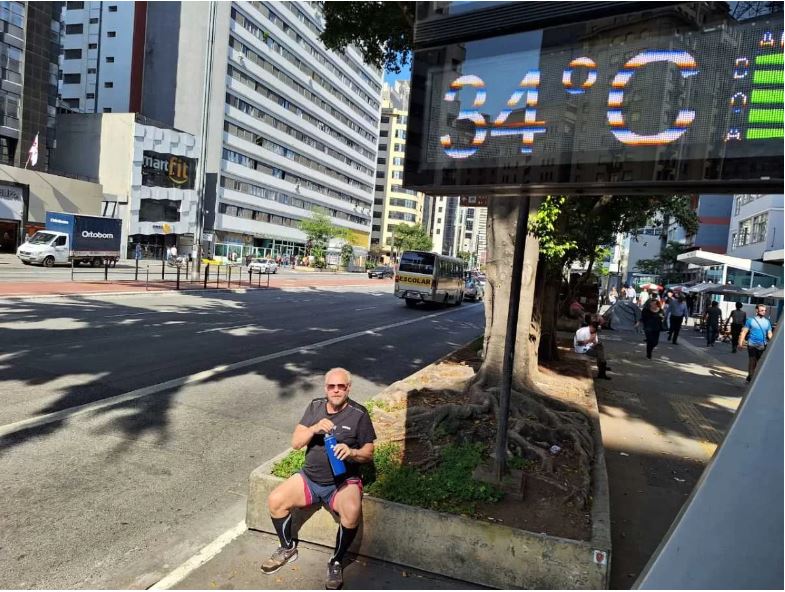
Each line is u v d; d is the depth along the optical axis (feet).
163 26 208.13
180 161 177.17
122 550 12.33
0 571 11.20
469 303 126.11
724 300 103.50
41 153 145.48
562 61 10.02
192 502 14.87
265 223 237.45
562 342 54.54
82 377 25.84
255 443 19.62
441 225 499.92
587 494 14.38
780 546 6.95
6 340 32.35
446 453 16.02
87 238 105.91
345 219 314.76
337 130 291.58
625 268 209.36
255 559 12.27
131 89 205.77
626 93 9.43
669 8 9.12
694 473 19.47
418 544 12.19
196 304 60.54
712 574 7.16
